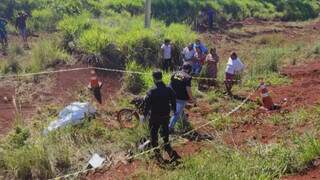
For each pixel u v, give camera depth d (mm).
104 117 13273
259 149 10281
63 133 11656
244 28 34781
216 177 8922
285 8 43500
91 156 10977
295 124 12070
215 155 10281
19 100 14898
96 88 15367
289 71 18781
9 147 11258
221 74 18000
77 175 10227
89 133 11883
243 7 39969
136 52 18781
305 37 31484
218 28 34062
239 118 13117
